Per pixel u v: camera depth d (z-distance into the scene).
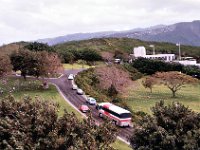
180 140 30.72
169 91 117.31
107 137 27.95
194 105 94.62
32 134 25.97
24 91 88.25
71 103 77.75
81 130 27.48
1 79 93.06
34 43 132.38
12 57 96.44
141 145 32.75
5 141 24.33
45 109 27.66
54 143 25.30
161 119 33.25
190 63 176.12
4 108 27.95
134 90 114.94
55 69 100.25
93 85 102.50
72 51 166.00
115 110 62.94
